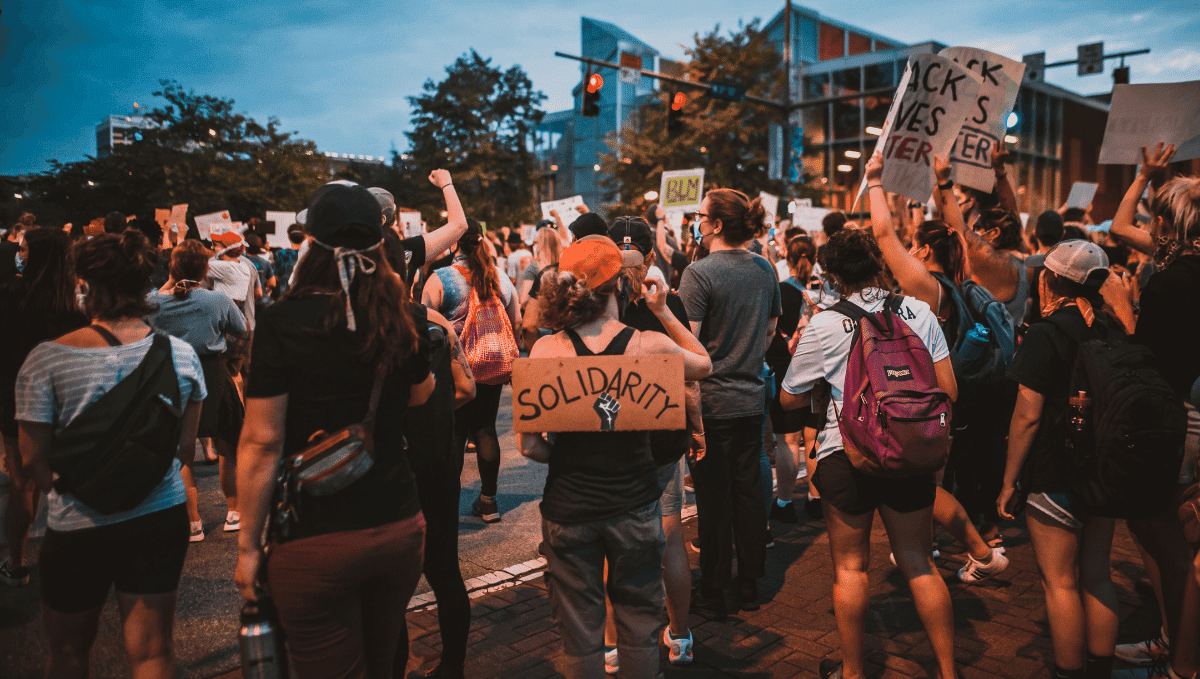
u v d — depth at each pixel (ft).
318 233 6.58
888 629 11.93
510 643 11.58
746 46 98.78
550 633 11.88
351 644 6.80
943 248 13.37
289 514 6.52
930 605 9.39
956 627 12.00
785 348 17.35
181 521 8.21
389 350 6.68
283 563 6.54
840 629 9.85
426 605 12.93
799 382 10.06
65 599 7.79
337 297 6.51
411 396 7.41
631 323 9.44
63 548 7.66
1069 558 9.63
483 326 15.89
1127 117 13.70
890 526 9.72
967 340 12.66
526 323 15.11
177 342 8.36
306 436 6.62
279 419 6.55
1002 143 14.83
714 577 12.31
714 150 99.96
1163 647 10.73
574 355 8.05
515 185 151.12
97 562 7.73
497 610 12.76
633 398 7.77
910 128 13.37
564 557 8.07
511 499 18.90
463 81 147.74
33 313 10.89
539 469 21.63
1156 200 10.22
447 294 15.76
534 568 14.49
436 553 9.62
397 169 144.97
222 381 15.40
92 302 8.03
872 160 12.09
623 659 8.23
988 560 12.25
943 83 13.32
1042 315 9.96
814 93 121.80
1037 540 9.78
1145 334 9.96
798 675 10.65
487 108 146.51
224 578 14.01
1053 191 124.88
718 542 12.27
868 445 9.02
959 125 13.56
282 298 6.70
